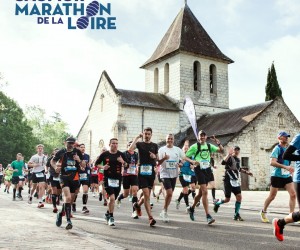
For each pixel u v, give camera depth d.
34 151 60.19
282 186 8.77
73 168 8.02
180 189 25.45
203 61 39.72
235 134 29.23
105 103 36.69
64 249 5.37
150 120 35.56
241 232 7.60
